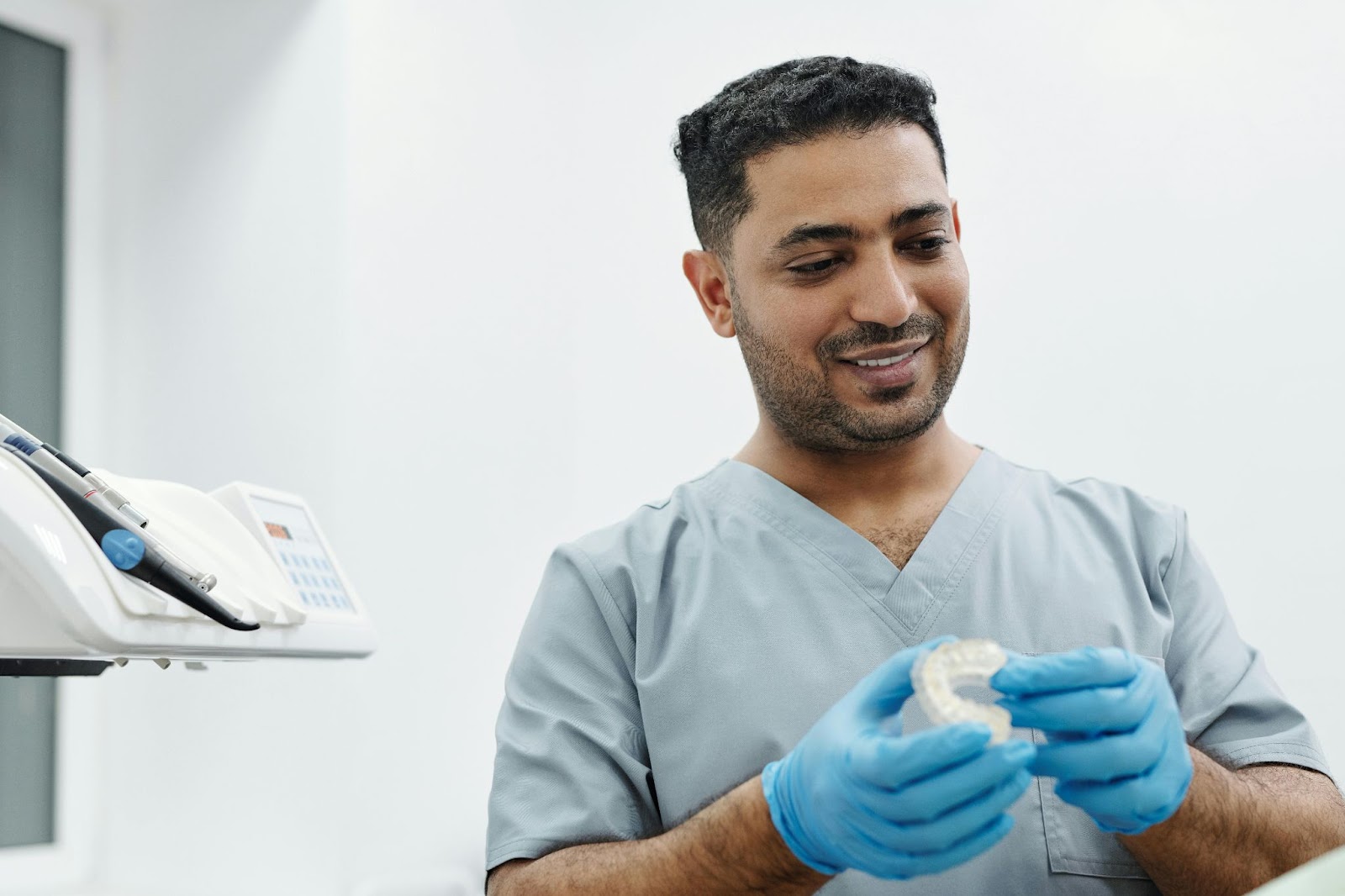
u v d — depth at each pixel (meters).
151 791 1.82
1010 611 1.10
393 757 1.75
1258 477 1.97
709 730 1.06
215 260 1.85
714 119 1.16
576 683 1.10
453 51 1.94
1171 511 1.17
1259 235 2.00
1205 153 2.04
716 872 0.87
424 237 1.87
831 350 1.05
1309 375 1.96
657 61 2.24
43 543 0.72
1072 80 2.11
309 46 1.80
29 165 1.83
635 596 1.13
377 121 1.81
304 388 1.75
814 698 1.06
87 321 1.89
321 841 1.66
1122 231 2.07
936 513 1.15
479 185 1.97
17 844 1.77
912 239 1.06
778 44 2.24
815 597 1.11
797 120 1.05
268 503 1.00
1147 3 2.08
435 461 1.85
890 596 1.11
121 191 1.93
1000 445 2.09
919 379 1.06
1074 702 0.75
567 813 1.02
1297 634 1.92
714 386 2.26
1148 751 0.76
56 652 0.75
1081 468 2.04
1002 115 2.14
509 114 2.03
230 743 1.76
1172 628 1.11
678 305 2.24
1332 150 1.97
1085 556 1.13
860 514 1.16
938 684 0.73
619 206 2.18
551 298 2.07
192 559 0.85
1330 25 1.98
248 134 1.84
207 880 1.75
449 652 1.85
